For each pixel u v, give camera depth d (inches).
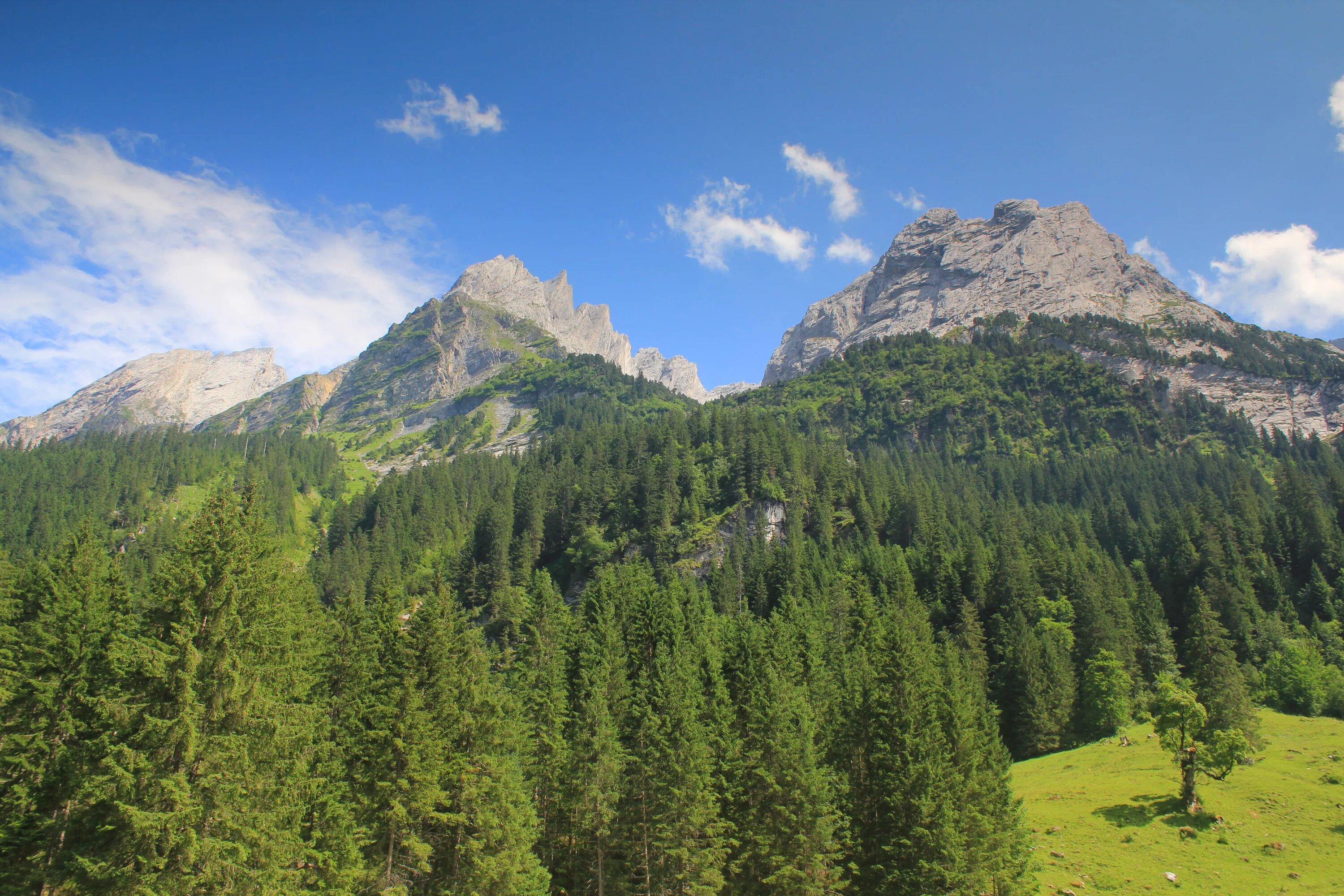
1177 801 2459.4
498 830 1673.2
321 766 1587.1
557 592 3358.8
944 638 4180.6
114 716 1218.6
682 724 1931.6
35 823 1373.0
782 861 1811.0
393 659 1758.1
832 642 3533.5
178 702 1245.7
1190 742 2402.8
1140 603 4517.7
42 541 6491.1
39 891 1334.9
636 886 1893.5
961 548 5270.7
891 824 1964.8
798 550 5285.4
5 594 1745.8
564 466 7741.1
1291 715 3604.8
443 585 2033.7
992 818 1919.3
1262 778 2556.6
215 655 1296.8
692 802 1831.9
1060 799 2701.8
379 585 1998.0
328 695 1873.8
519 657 3061.0
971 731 2015.3
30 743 1434.5
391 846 1578.5
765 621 3472.0
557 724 2223.2
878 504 6466.5
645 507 6456.7
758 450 6648.6
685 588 4510.3
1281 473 6063.0
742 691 2431.1
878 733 2062.0
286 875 1326.3
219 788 1230.9
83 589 1616.6
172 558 1363.2
